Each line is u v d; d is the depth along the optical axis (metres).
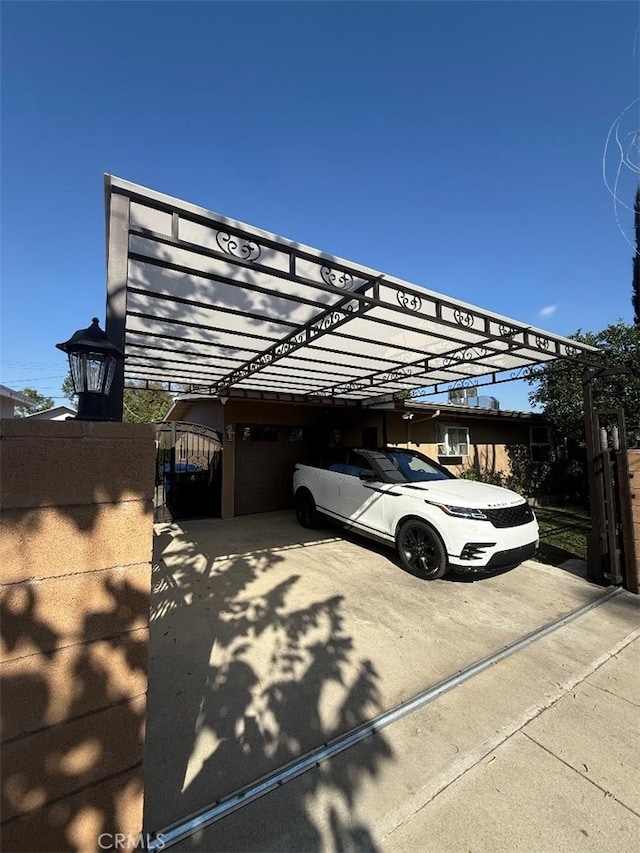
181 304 3.37
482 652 3.03
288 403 8.70
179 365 5.66
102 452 1.24
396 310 3.22
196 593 4.25
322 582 4.57
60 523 1.16
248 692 2.56
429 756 2.00
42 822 1.12
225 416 8.55
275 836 1.58
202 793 1.79
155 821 1.64
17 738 1.09
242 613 3.75
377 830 1.61
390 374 6.40
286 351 4.74
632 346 8.05
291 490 9.57
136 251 2.48
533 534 4.59
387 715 2.31
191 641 3.22
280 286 3.06
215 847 1.53
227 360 5.34
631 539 4.22
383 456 6.08
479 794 1.78
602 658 2.93
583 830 1.61
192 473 8.66
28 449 1.12
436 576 4.52
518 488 10.88
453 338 4.33
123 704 1.25
